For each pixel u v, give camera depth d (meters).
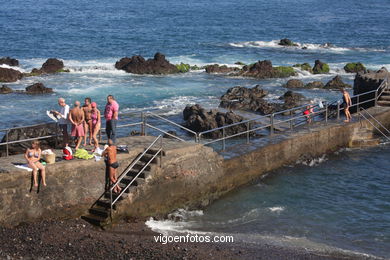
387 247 16.89
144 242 16.25
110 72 53.69
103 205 17.52
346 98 28.25
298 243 16.91
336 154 26.75
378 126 29.66
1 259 14.25
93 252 15.20
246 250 16.17
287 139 24.48
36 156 16.16
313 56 66.75
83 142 20.22
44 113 36.69
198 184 20.06
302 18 117.88
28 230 16.02
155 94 43.62
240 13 129.62
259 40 84.19
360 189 22.12
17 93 42.72
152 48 73.19
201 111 33.81
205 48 73.75
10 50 68.38
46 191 16.55
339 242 17.19
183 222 18.56
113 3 160.25
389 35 87.19
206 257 15.45
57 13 123.25
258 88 43.22
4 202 15.80
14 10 129.75
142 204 18.11
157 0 175.00
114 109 19.12
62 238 15.85
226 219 19.03
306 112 31.84
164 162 18.70
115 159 17.58
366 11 133.25
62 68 53.78
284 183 22.62
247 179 22.44
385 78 33.50
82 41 77.94
